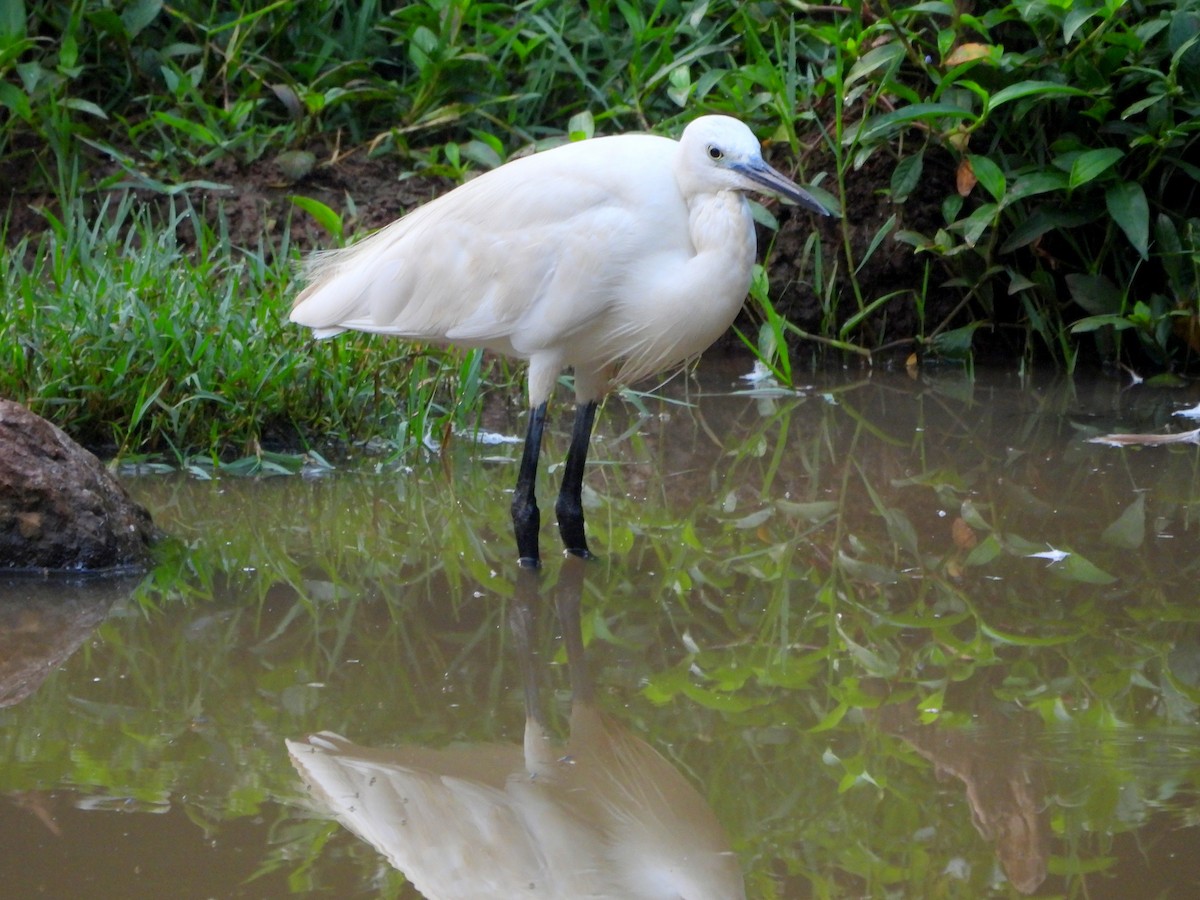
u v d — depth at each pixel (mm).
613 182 7824
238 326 10156
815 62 13562
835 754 6012
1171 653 6988
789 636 7340
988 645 7148
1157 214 12445
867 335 13094
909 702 6512
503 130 13836
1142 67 11695
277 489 9484
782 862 5195
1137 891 4875
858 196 12953
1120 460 10086
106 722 6223
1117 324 11828
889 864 5148
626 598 7863
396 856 5148
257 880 4922
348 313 8570
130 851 5086
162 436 9906
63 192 12469
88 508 7902
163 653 7004
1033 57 12188
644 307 7863
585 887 5094
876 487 9664
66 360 9570
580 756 6043
